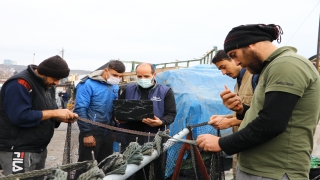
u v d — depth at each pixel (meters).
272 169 1.89
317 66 10.93
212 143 2.02
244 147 1.88
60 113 3.08
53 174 1.41
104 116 4.12
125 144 3.80
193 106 5.58
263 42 1.98
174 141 2.53
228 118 3.09
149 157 2.08
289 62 1.81
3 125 2.91
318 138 5.52
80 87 4.14
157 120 3.71
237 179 2.15
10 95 2.84
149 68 4.16
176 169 2.79
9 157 2.91
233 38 2.03
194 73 6.49
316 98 1.86
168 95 4.20
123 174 1.67
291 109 1.76
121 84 8.73
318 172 3.77
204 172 2.88
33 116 2.88
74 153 3.97
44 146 3.13
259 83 2.01
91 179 1.50
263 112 1.80
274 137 1.83
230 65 3.49
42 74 3.04
